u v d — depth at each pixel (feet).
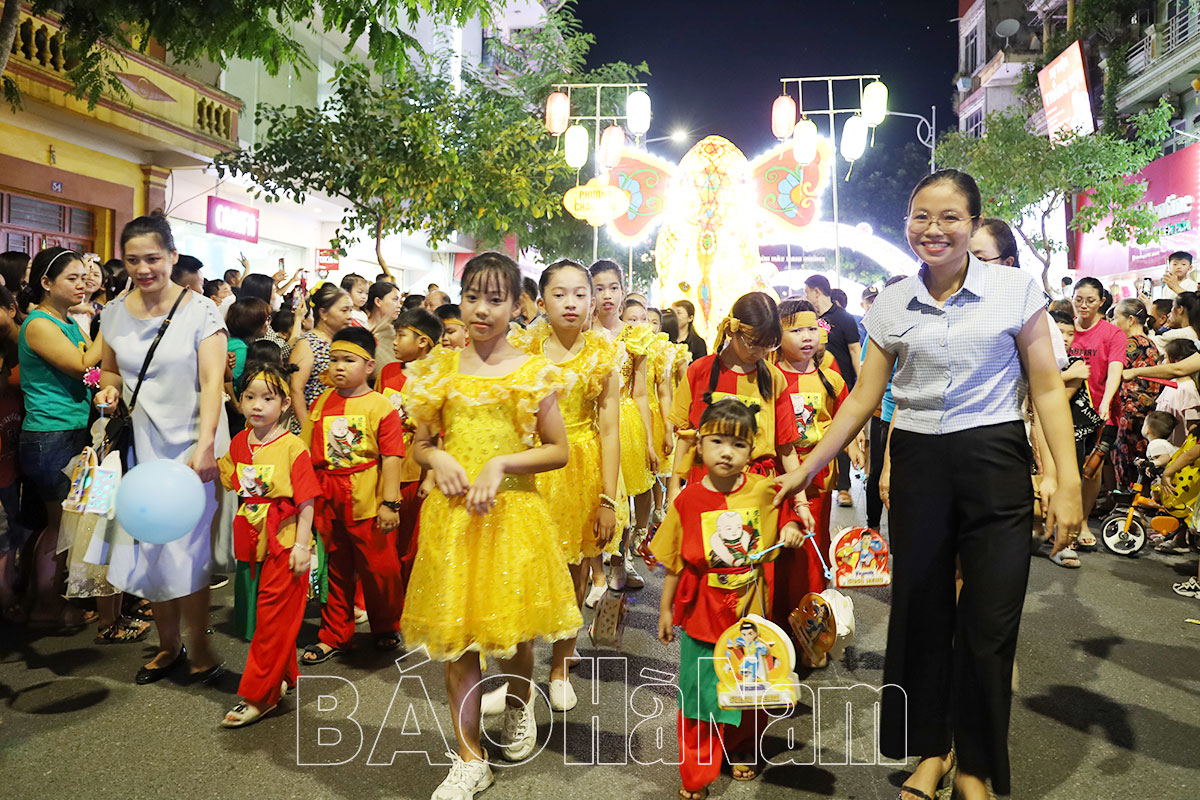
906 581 10.10
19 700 13.42
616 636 13.10
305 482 13.11
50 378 16.60
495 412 10.59
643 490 17.87
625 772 11.36
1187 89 76.48
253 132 54.85
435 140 35.17
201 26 20.62
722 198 48.85
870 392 10.68
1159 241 66.49
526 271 89.97
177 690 13.88
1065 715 13.23
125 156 43.80
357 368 15.61
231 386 19.62
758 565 11.25
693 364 14.61
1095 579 21.38
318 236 67.21
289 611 12.87
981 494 9.75
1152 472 24.99
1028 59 111.34
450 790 10.27
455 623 10.11
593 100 67.31
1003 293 9.78
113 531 13.62
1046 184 67.15
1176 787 11.03
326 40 62.69
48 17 34.99
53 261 16.78
